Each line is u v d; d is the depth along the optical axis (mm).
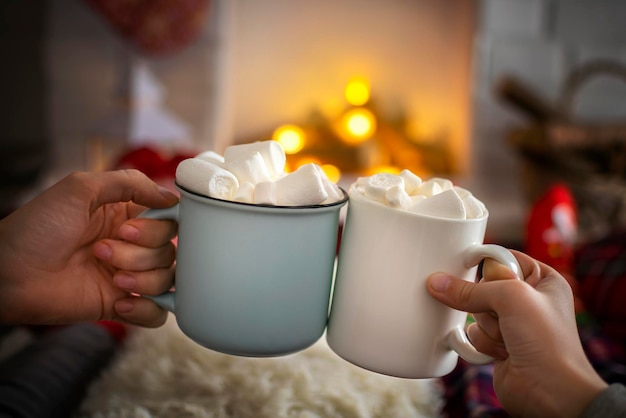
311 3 2252
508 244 1886
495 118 2219
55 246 467
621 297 804
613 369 597
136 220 452
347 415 441
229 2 1994
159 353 488
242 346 404
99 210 497
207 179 392
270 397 444
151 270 461
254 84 2277
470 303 394
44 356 478
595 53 2221
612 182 1727
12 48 1874
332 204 401
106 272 502
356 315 411
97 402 448
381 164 2203
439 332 406
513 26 2170
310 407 442
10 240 459
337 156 2143
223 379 462
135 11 1899
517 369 396
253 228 389
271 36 2258
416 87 2314
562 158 1772
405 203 400
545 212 1019
